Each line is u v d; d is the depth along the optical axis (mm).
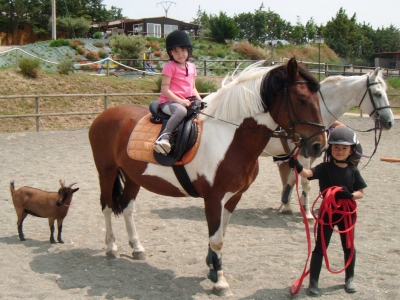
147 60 23953
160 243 4930
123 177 4566
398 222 5676
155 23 42188
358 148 5281
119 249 4738
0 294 3555
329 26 47000
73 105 15875
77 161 9328
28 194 4844
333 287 3719
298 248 4730
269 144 5625
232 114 3590
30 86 16172
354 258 3584
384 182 8000
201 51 31141
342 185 3475
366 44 50125
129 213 4508
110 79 18656
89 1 55438
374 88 6344
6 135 11961
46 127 14234
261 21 58812
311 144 3266
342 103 6223
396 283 3691
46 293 3590
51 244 4828
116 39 27031
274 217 6043
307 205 5906
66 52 27109
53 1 30812
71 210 6109
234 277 3975
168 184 3871
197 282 3883
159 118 3912
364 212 6152
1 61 21656
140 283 3873
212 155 3551
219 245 3617
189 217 5957
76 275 4020
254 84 3521
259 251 4625
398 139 13258
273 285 3793
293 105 3316
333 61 38406
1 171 8266
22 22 47250
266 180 8242
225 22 38750
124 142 4172
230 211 3898
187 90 3928
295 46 38594
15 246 4750
